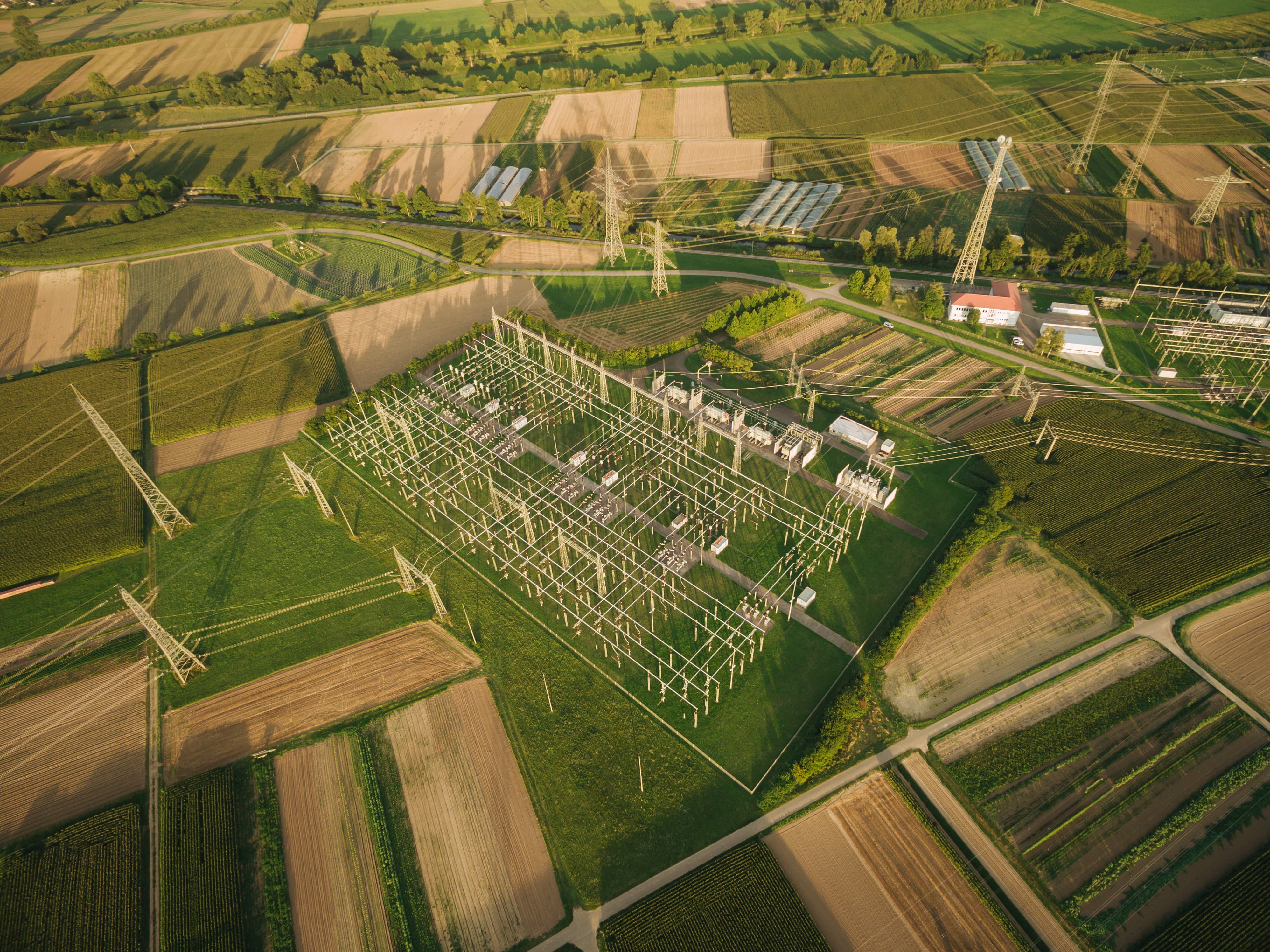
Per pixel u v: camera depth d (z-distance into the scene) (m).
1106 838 81.56
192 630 107.12
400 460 131.38
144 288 180.25
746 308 156.62
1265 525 111.31
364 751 92.19
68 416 143.25
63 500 126.75
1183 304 156.75
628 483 126.62
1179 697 93.31
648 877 80.06
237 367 153.62
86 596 112.50
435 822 85.75
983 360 146.62
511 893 79.88
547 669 100.12
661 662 99.62
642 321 162.50
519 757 91.06
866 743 90.44
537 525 120.00
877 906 77.50
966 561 109.31
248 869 82.81
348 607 109.19
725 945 74.31
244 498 126.62
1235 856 79.44
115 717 97.62
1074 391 138.12
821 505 120.50
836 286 169.00
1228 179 176.25
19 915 79.44
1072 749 88.88
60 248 192.75
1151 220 183.00
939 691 95.38
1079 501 117.38
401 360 155.62
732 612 105.44
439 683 99.12
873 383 143.00
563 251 187.25
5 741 95.81
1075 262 164.25
